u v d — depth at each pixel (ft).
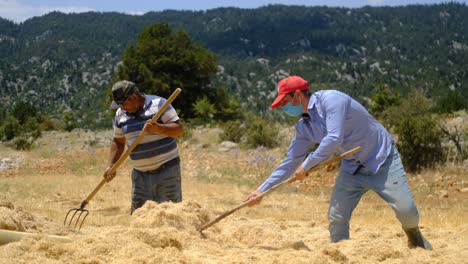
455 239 24.59
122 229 18.48
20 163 77.10
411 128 57.36
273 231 22.81
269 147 79.61
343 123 18.95
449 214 34.68
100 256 16.11
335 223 20.63
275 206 41.04
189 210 21.54
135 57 133.69
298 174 19.16
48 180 57.62
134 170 23.00
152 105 22.11
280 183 19.67
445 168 55.52
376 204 41.96
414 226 20.17
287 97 19.33
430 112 77.66
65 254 16.02
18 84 620.90
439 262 18.40
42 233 18.42
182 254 17.10
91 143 92.48
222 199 45.37
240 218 28.71
